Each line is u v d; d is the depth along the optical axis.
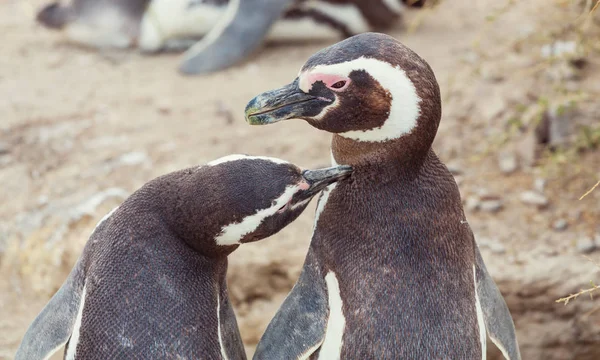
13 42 2.56
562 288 1.76
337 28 2.49
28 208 1.91
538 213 1.86
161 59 2.47
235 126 2.06
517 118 1.95
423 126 1.40
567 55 1.93
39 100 2.18
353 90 1.39
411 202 1.41
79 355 1.41
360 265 1.41
